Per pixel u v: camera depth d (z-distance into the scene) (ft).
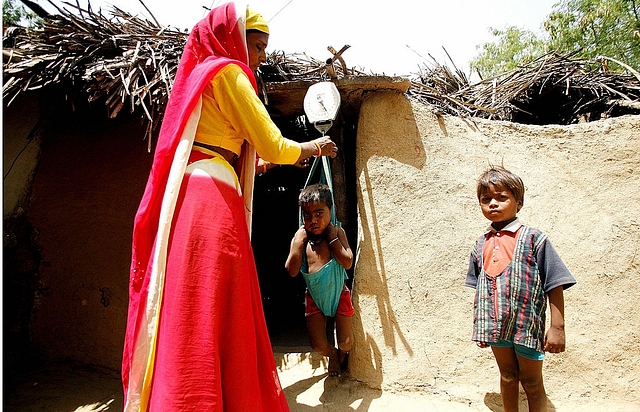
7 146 11.14
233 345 5.00
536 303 6.18
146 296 4.92
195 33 5.57
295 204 18.74
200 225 4.93
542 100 14.03
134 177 10.27
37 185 10.94
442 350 8.11
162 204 4.94
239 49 5.46
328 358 8.71
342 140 10.23
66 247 10.53
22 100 11.25
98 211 10.46
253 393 5.04
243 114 5.20
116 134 10.75
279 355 9.49
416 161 8.98
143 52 9.11
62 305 10.39
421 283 8.45
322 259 7.69
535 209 8.62
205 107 5.34
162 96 8.45
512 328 6.19
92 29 9.29
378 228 8.78
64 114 11.19
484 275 6.54
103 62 8.62
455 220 8.66
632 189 8.59
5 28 9.84
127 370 5.08
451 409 7.57
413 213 8.75
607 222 8.46
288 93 9.71
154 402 4.67
